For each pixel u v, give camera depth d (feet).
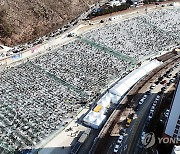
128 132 531.50
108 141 511.81
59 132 536.83
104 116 564.30
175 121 482.69
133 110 579.89
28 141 515.09
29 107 579.07
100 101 599.57
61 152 505.66
